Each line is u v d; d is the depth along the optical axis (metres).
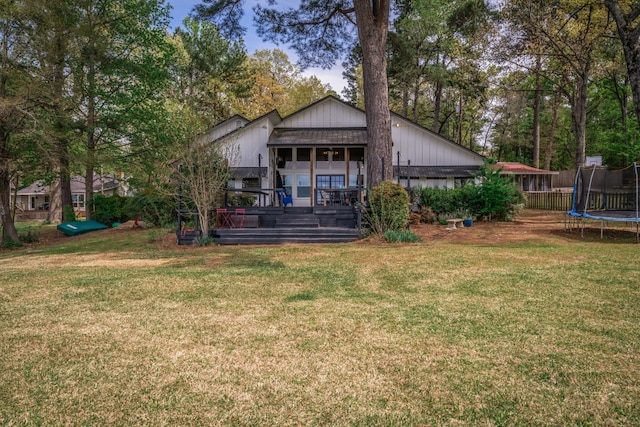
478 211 16.06
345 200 16.75
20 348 3.50
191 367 3.08
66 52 15.06
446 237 11.31
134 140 18.42
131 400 2.61
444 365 3.04
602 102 36.97
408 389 2.70
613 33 18.27
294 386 2.76
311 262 7.61
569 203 22.48
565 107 42.72
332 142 18.72
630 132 32.91
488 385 2.73
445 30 27.47
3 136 13.85
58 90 14.62
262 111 41.38
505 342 3.46
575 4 17.89
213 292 5.38
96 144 18.41
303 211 13.85
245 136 20.03
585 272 6.23
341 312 4.38
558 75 26.27
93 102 17.22
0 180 14.50
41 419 2.40
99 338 3.72
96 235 15.39
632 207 12.16
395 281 5.86
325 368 3.02
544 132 44.09
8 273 7.29
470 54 21.98
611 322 3.93
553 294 4.99
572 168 45.41
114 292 5.48
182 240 11.34
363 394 2.64
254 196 18.44
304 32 16.48
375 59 12.85
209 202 11.45
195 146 11.48
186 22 31.61
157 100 19.05
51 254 10.58
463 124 47.06
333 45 17.11
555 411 2.41
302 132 21.42
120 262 8.37
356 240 11.09
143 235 13.89
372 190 12.04
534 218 17.31
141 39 17.92
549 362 3.06
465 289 5.31
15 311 4.64
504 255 7.94
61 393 2.71
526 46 18.42
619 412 2.38
